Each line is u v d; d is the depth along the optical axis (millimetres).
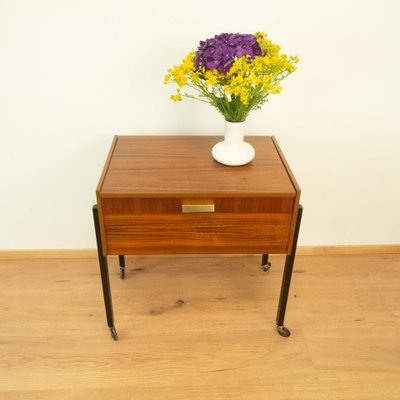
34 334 1522
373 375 1401
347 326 1572
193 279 1778
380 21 1354
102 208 1177
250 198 1168
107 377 1383
